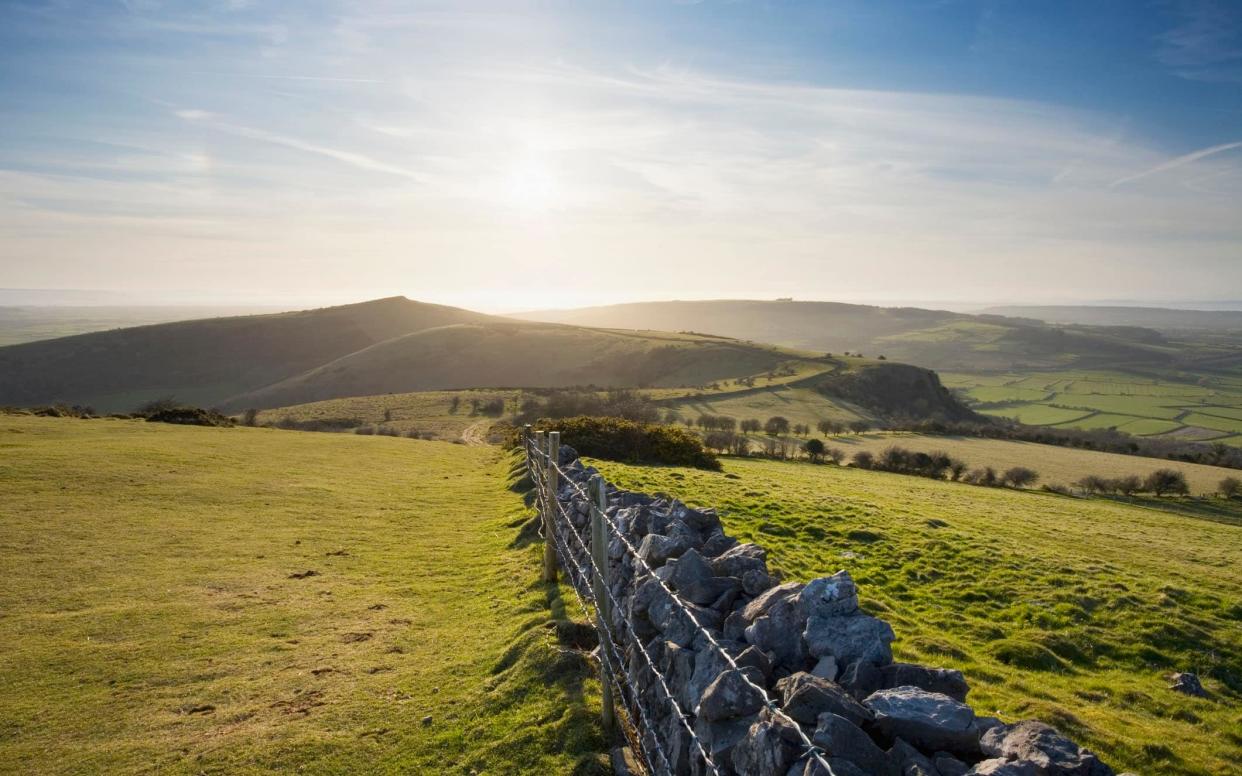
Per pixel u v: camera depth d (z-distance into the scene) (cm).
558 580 1262
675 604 721
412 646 1076
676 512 1071
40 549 1536
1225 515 5875
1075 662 1383
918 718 467
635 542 1026
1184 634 1496
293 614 1215
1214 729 1097
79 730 829
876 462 7131
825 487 3822
